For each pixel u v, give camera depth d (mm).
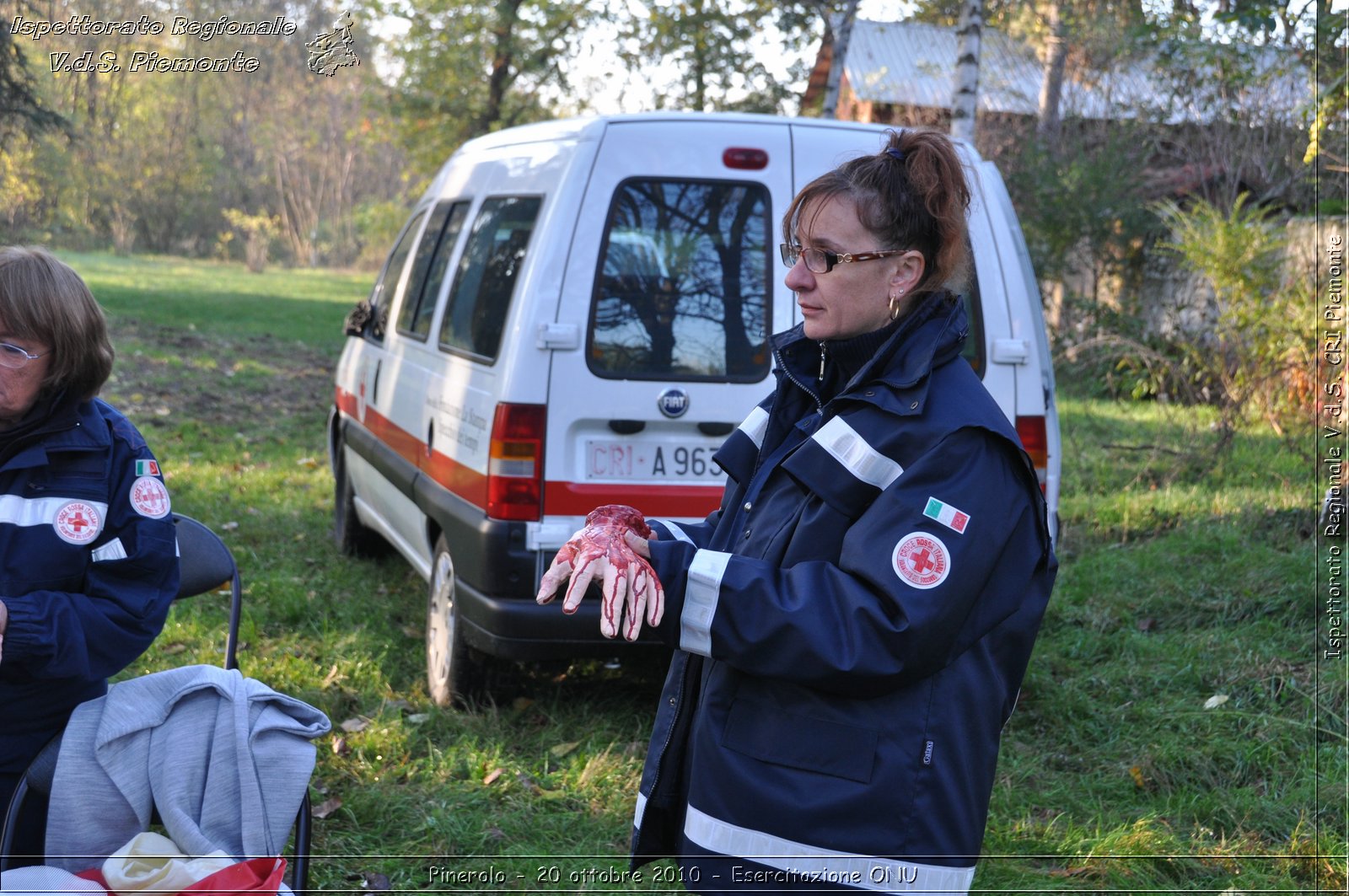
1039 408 4027
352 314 6145
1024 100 17094
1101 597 5453
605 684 4570
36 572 2197
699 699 1831
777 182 3955
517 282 3963
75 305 2174
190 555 3043
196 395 11539
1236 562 5766
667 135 3938
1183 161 14484
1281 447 8125
